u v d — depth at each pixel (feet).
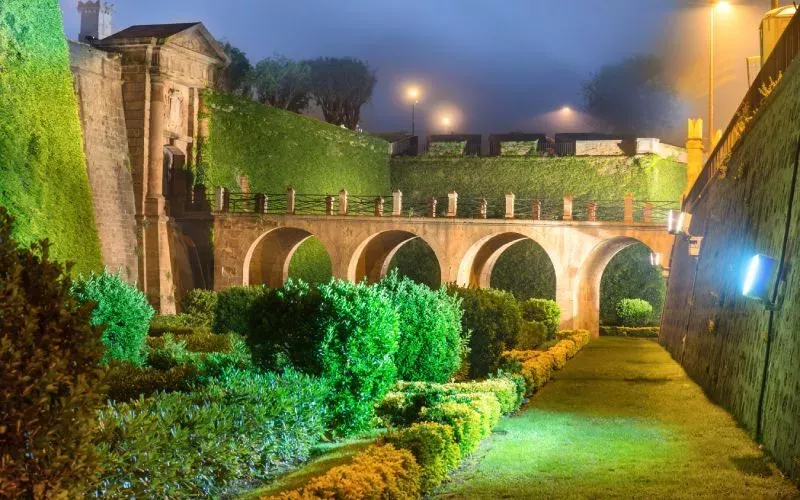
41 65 140.97
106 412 34.12
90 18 195.42
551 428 55.98
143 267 167.43
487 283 195.21
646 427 56.03
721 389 66.54
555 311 145.28
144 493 32.04
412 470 36.65
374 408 54.39
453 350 71.00
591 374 92.89
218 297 118.32
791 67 51.11
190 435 36.52
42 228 133.90
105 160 162.71
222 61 187.73
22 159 133.08
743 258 63.26
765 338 50.47
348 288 52.47
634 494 38.09
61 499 20.21
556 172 222.07
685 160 225.97
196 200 178.29
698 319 89.04
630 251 202.18
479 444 50.57
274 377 47.11
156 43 168.45
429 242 168.35
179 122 177.37
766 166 58.90
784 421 43.27
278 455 43.24
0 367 19.94
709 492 38.29
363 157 229.45
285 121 201.67
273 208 195.72
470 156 232.12
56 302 21.75
